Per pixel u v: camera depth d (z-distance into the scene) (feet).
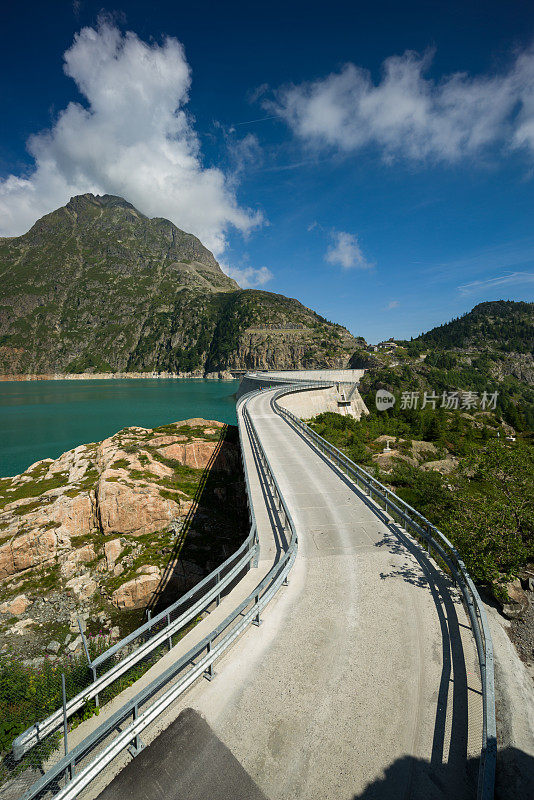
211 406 460.55
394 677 26.50
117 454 109.91
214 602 41.68
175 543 83.66
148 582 72.59
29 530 82.99
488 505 46.75
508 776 21.03
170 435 126.00
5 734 30.27
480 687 25.71
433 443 217.15
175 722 23.25
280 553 45.85
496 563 41.39
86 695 24.73
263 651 29.17
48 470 119.65
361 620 32.63
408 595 36.09
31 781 22.15
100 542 84.02
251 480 73.77
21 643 62.69
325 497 64.18
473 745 21.93
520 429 338.34
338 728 22.79
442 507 77.36
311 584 38.42
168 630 30.17
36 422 341.41
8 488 109.81
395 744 21.89
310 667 27.50
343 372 652.48
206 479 107.34
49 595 72.95
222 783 19.76
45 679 34.96
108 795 19.44
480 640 26.81
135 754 21.20
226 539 86.53
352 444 168.66
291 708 24.14
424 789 19.56
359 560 43.06
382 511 57.26
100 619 68.23
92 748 22.31
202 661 25.12
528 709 25.53
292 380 387.55
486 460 61.72
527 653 31.99
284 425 134.62
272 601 35.68
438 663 27.71
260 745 21.77
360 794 19.27
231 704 24.48
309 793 19.33
